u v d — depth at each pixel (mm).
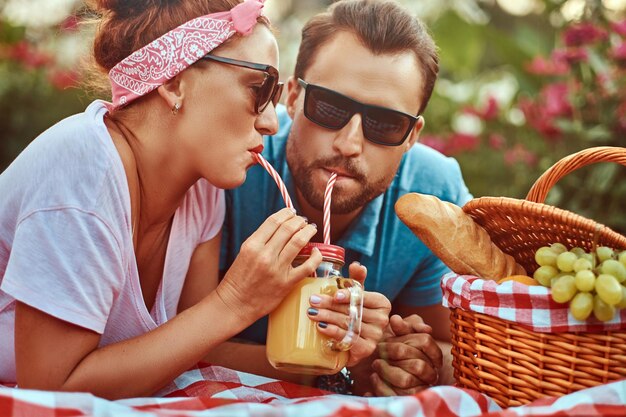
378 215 2582
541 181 2082
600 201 3957
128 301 1909
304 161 2330
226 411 1443
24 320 1730
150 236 2047
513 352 1799
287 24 8000
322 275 1865
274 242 1800
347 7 2348
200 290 2270
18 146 5902
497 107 4996
